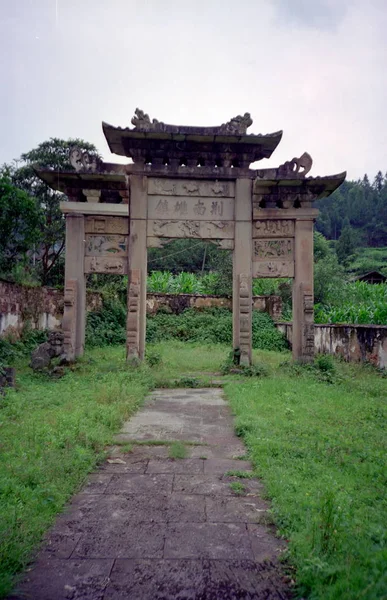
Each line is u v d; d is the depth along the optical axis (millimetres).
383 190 86250
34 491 4004
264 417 6840
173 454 5324
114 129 11094
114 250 11906
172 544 3332
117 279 22312
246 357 11703
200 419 7176
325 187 11953
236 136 11250
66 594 2760
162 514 3822
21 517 3488
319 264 26344
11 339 13836
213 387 10203
